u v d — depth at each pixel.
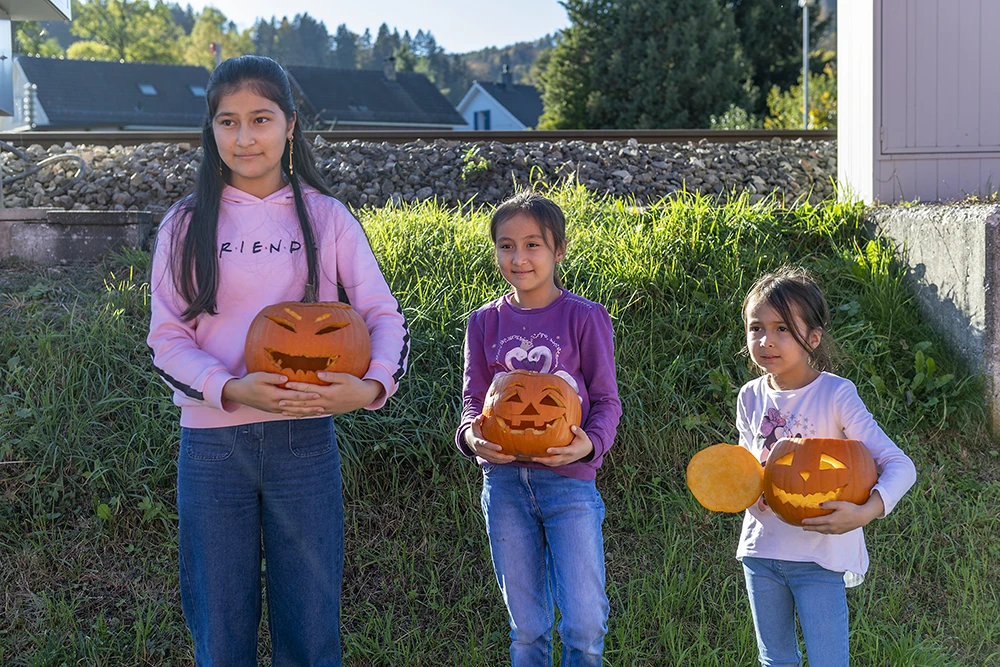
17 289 5.32
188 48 87.62
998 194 6.56
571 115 30.77
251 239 2.55
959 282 5.25
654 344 5.07
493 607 3.71
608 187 8.23
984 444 4.94
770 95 29.00
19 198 7.70
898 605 3.80
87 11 79.62
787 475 2.71
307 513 2.56
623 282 5.34
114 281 5.49
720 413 4.78
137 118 39.78
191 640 3.44
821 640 2.71
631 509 4.24
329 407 2.36
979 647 3.53
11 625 3.43
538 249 2.95
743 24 32.94
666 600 3.68
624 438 4.52
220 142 2.51
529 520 2.87
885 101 6.75
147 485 4.00
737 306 5.31
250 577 2.56
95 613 3.54
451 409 4.44
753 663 3.38
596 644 2.75
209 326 2.55
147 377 4.41
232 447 2.49
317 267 2.60
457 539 4.02
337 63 158.62
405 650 3.44
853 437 2.83
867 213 6.20
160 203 7.79
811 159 9.29
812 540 2.74
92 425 4.18
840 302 5.59
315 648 2.62
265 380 2.31
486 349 3.06
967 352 5.19
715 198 8.30
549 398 2.74
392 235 5.79
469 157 8.27
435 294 5.08
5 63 7.05
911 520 4.30
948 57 6.79
